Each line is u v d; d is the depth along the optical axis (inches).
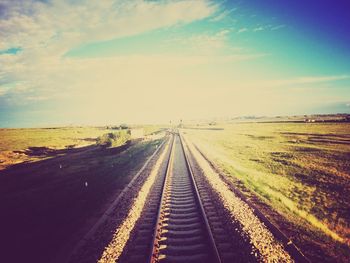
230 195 447.5
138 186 554.6
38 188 642.2
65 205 482.3
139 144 1514.5
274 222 347.3
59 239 340.2
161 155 1037.2
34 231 374.3
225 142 1685.5
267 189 532.4
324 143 1480.1
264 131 2844.5
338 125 3459.6
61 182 686.5
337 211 416.5
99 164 919.7
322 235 317.7
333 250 278.7
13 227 395.2
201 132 3031.5
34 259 293.3
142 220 365.4
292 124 4311.0
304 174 697.0
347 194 509.0
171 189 525.3
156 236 292.0
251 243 280.2
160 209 381.1
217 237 295.0
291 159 959.6
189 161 864.9
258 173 711.7
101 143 1256.2
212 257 252.8
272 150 1234.0
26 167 1002.1
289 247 272.7
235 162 902.4
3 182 747.4
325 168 775.1
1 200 557.0
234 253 262.4
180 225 335.9
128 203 443.2
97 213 420.8
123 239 307.4
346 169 754.2
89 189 583.5
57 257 293.4
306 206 440.5
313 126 3494.1
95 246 305.9
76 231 359.9
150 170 727.7
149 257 246.8
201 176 626.2
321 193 519.8
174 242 288.2
